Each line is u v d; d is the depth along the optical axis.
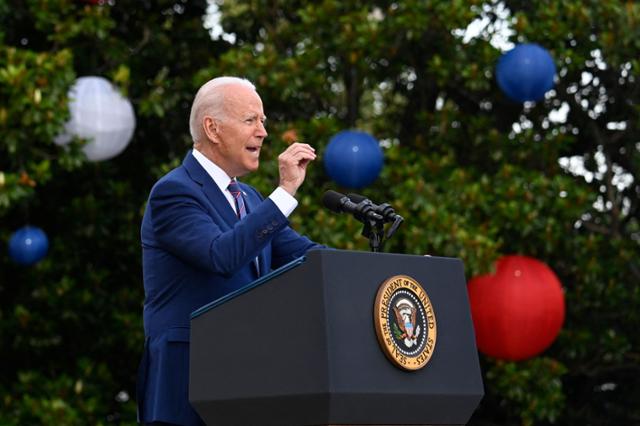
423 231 18.47
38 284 21.00
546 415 20.23
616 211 21.81
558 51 20.16
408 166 19.56
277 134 19.86
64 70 18.02
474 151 21.50
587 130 22.42
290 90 19.88
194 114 7.78
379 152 16.67
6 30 20.83
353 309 6.03
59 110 17.50
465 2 19.52
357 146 16.48
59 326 21.59
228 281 7.48
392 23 19.75
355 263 6.12
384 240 7.14
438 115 21.05
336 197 7.20
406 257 6.38
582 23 20.11
